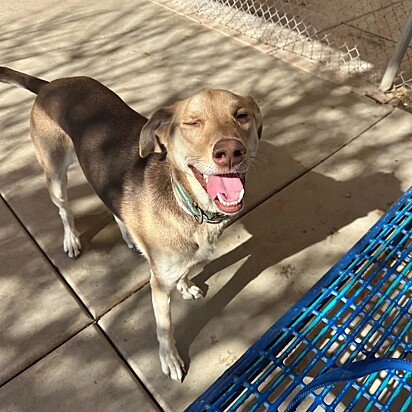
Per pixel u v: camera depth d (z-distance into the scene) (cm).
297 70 131
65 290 75
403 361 41
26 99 119
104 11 163
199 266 80
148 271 79
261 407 62
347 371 42
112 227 86
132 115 70
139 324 71
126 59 136
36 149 76
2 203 90
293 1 173
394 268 70
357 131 109
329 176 97
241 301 75
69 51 139
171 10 164
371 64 133
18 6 167
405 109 116
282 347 61
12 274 78
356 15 161
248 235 85
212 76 128
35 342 68
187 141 51
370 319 63
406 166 99
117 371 65
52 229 85
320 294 67
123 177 62
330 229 86
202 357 67
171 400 62
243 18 158
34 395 62
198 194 54
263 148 104
